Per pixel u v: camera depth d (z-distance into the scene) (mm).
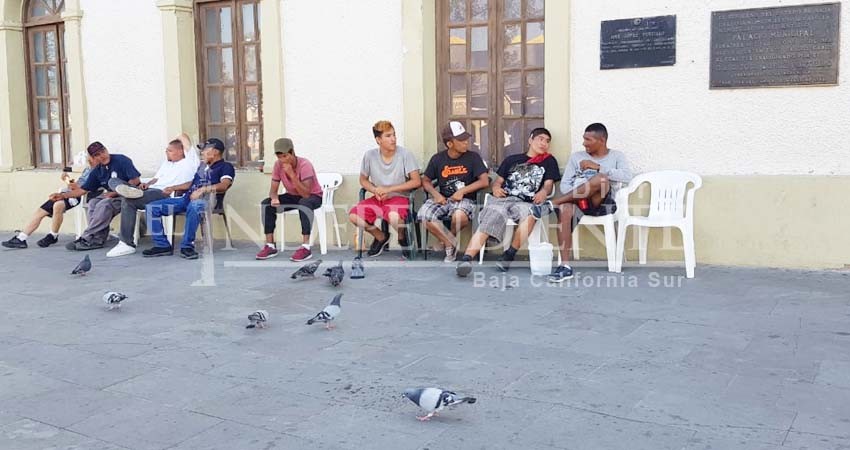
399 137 8836
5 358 5219
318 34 9164
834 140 6977
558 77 7859
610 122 7758
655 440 3680
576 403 4160
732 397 4176
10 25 11422
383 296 6668
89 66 10844
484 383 4496
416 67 8570
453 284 7059
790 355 4828
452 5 8641
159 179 9469
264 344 5387
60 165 11633
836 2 6816
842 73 6883
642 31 7520
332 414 4102
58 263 8695
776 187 7172
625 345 5129
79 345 5480
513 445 3672
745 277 6973
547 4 7836
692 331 5398
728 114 7316
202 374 4793
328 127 9258
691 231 6992
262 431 3906
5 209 11727
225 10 10055
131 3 10359
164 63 10195
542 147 7715
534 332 5480
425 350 5145
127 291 7164
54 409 4270
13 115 11570
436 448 3660
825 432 3709
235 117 10141
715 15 7230
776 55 7059
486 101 8594
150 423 4043
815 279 6805
